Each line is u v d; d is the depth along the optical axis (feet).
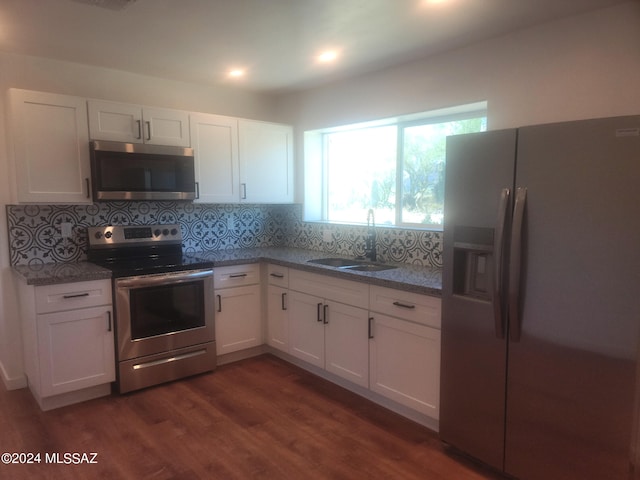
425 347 8.45
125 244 11.56
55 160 9.82
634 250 5.60
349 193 13.67
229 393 10.35
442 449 8.08
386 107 11.18
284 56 10.11
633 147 5.53
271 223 14.96
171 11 7.61
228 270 11.88
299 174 14.16
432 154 11.21
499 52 8.80
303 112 13.74
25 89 10.15
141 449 8.05
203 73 11.64
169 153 11.13
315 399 10.03
